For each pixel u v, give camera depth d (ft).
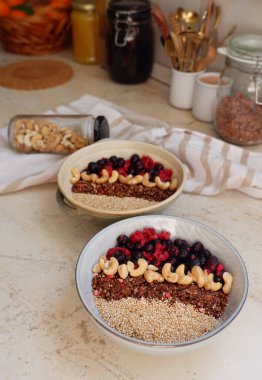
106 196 1.91
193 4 2.76
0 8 3.10
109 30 2.85
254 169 2.16
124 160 2.03
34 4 3.25
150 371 1.35
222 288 1.48
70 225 1.88
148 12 2.81
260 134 2.31
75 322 1.48
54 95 2.87
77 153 2.01
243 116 2.30
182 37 2.51
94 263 1.56
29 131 2.22
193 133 2.29
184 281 1.48
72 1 3.15
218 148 2.25
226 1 2.55
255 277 1.65
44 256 1.73
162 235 1.62
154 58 3.19
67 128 2.23
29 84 2.95
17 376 1.32
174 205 2.00
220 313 1.43
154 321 1.40
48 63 3.26
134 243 1.60
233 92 2.34
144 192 1.92
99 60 3.30
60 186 1.79
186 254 1.56
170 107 2.78
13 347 1.40
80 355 1.38
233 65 2.27
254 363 1.38
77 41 3.24
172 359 1.38
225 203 2.03
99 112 2.48
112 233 1.61
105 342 1.42
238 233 1.86
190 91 2.67
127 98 2.88
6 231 1.85
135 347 1.24
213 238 1.58
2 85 2.95
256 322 1.49
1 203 2.00
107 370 1.34
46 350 1.39
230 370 1.36
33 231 1.85
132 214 1.69
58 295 1.57
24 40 3.30
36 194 2.06
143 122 2.49
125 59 2.89
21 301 1.55
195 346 1.24
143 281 1.51
